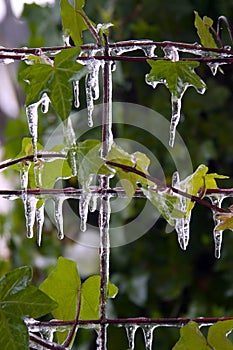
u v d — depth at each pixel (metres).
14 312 1.03
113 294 1.11
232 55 1.09
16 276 1.03
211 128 1.57
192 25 1.57
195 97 1.58
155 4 1.57
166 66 1.06
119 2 1.58
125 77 1.58
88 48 1.06
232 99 1.58
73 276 1.09
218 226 1.07
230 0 1.53
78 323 1.07
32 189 1.07
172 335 1.55
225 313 1.58
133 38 1.58
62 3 1.07
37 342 1.04
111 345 1.52
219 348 1.07
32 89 1.03
